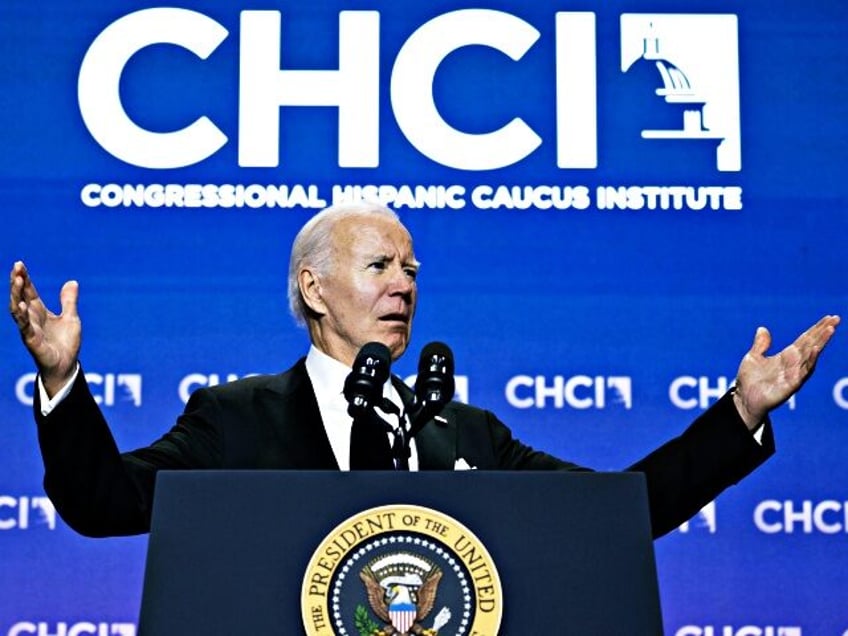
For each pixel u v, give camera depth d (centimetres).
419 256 1157
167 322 1145
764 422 762
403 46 1183
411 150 1170
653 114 1182
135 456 754
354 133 1170
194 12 1184
